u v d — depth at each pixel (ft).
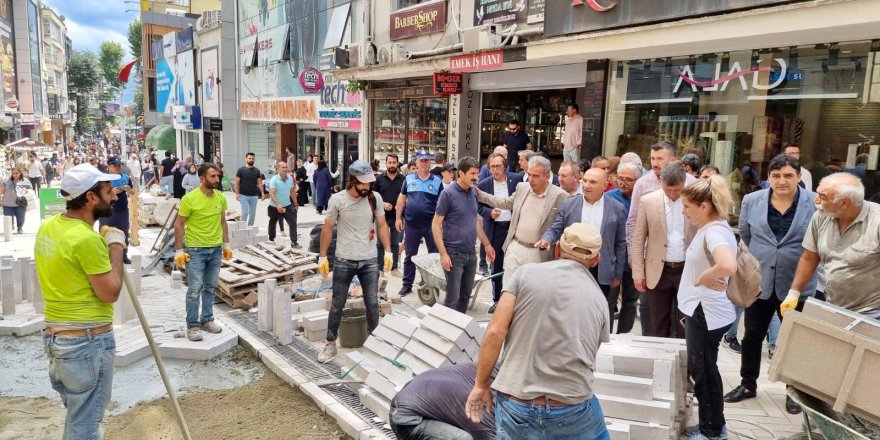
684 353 14.15
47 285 11.94
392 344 16.31
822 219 13.85
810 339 11.37
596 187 17.11
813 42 23.97
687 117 28.84
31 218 57.98
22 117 153.07
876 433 11.62
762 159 26.22
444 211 20.24
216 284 21.66
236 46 86.07
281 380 18.37
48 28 219.61
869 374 10.46
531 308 9.19
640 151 30.91
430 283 23.27
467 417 11.19
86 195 12.11
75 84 277.64
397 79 49.47
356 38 56.75
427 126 46.85
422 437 11.52
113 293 12.10
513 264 18.53
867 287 12.89
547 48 31.37
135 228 38.99
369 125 53.98
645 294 18.57
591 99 32.48
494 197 20.48
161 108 125.08
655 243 16.24
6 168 90.89
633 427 12.39
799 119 24.86
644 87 30.53
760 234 15.87
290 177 37.50
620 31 27.40
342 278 18.69
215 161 90.17
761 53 25.80
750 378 15.88
